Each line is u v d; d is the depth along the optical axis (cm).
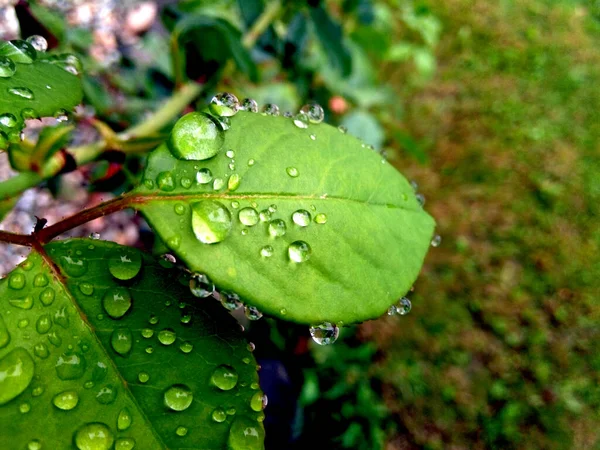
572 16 46
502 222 33
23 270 5
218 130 6
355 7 20
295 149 6
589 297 31
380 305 6
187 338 6
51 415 5
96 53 18
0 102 6
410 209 7
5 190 8
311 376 23
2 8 14
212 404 5
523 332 29
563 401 28
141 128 12
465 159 35
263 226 6
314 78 21
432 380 27
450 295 30
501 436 26
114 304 6
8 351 5
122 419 5
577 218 34
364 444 23
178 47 11
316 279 6
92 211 6
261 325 16
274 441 18
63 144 9
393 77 38
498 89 39
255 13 15
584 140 37
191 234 5
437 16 43
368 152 7
